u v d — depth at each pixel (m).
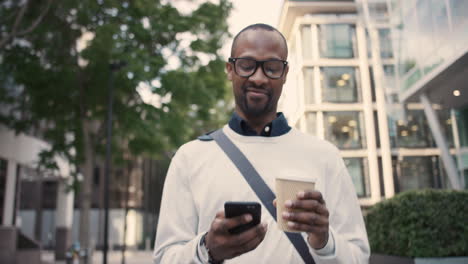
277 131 1.67
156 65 12.08
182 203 1.58
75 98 13.55
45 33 12.26
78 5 11.87
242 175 1.55
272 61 1.54
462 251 2.85
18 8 12.18
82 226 13.85
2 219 16.34
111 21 12.38
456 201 2.90
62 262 23.20
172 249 1.42
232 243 1.04
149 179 39.31
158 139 13.37
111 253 34.25
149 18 12.55
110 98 12.52
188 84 12.15
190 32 12.23
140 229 38.34
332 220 1.53
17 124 14.11
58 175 23.77
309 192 1.10
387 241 3.21
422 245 2.87
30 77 12.38
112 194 38.09
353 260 1.31
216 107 14.10
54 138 14.21
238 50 1.58
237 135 1.67
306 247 1.43
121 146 14.91
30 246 18.81
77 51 13.17
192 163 1.63
